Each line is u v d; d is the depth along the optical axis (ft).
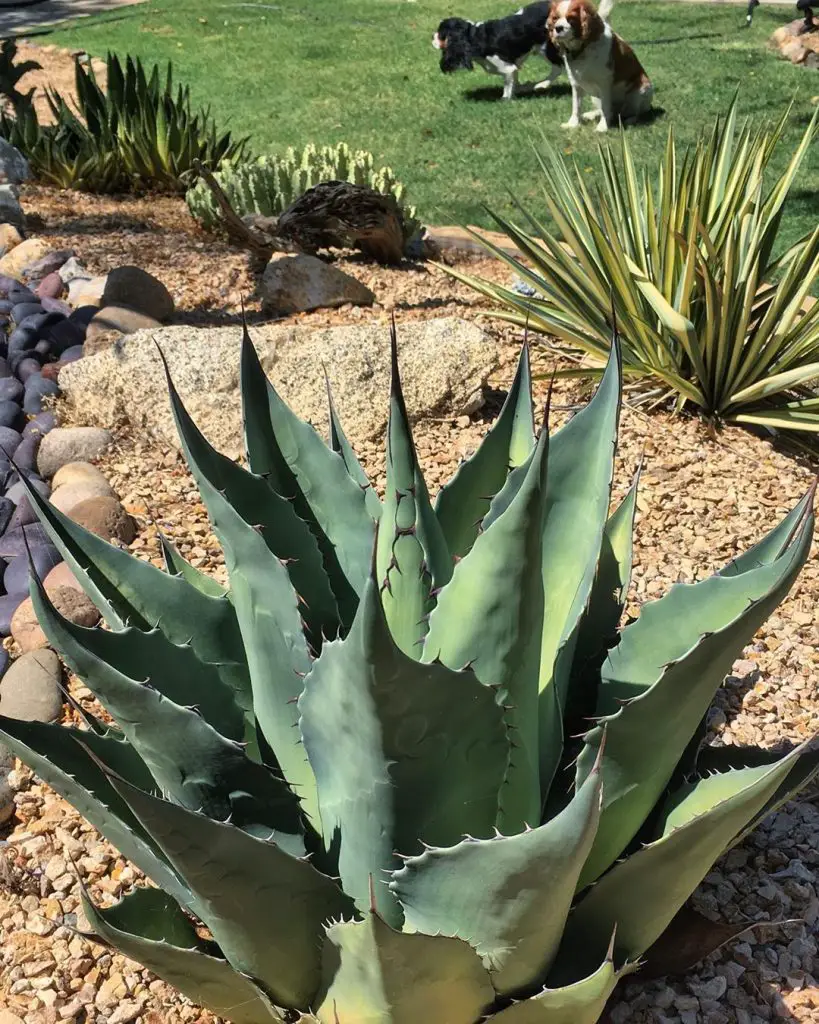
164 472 14.70
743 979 7.95
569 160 32.68
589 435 6.91
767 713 10.47
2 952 8.32
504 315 17.62
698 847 6.13
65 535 7.04
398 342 15.84
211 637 7.38
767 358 15.52
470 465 7.60
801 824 9.30
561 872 5.39
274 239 21.66
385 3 58.23
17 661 11.12
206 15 56.18
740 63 42.83
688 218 16.11
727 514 13.73
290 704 6.59
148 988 8.05
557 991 5.93
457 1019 6.19
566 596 7.06
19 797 9.71
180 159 28.50
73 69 47.26
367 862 6.03
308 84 43.83
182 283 20.76
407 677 5.08
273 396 7.47
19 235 23.22
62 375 15.89
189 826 5.36
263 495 7.10
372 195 21.26
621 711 6.06
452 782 5.72
